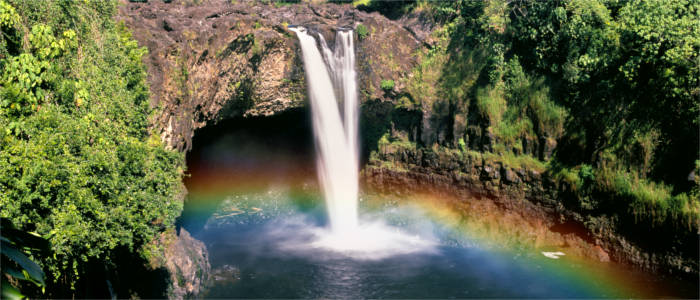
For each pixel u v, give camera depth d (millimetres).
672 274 21047
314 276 22109
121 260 15508
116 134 14266
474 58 28422
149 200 13953
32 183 9719
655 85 21938
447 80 29219
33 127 10680
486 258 24234
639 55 22422
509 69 27203
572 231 24594
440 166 29094
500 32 27750
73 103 12891
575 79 24500
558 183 25062
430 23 30984
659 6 22359
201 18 24016
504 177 26656
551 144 25516
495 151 27234
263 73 26562
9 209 9141
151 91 18938
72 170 10750
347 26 29625
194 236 25656
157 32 20953
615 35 23328
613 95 23438
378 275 22219
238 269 22750
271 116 29391
